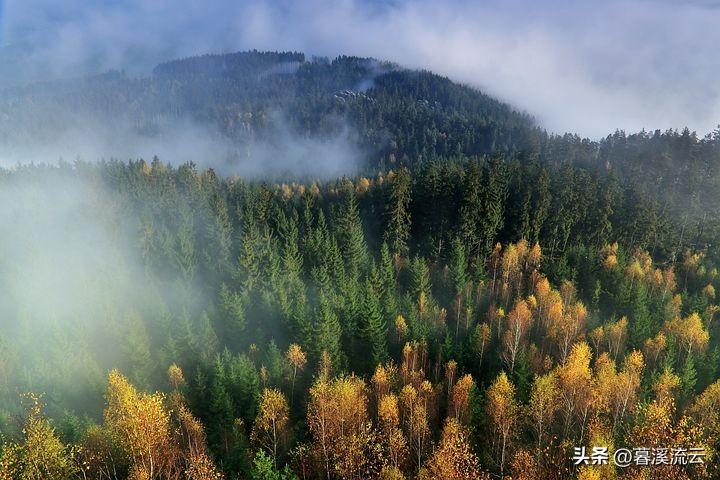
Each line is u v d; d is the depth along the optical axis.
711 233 100.25
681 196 112.31
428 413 50.69
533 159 121.00
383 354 61.47
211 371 58.25
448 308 79.06
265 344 68.12
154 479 34.34
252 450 47.00
